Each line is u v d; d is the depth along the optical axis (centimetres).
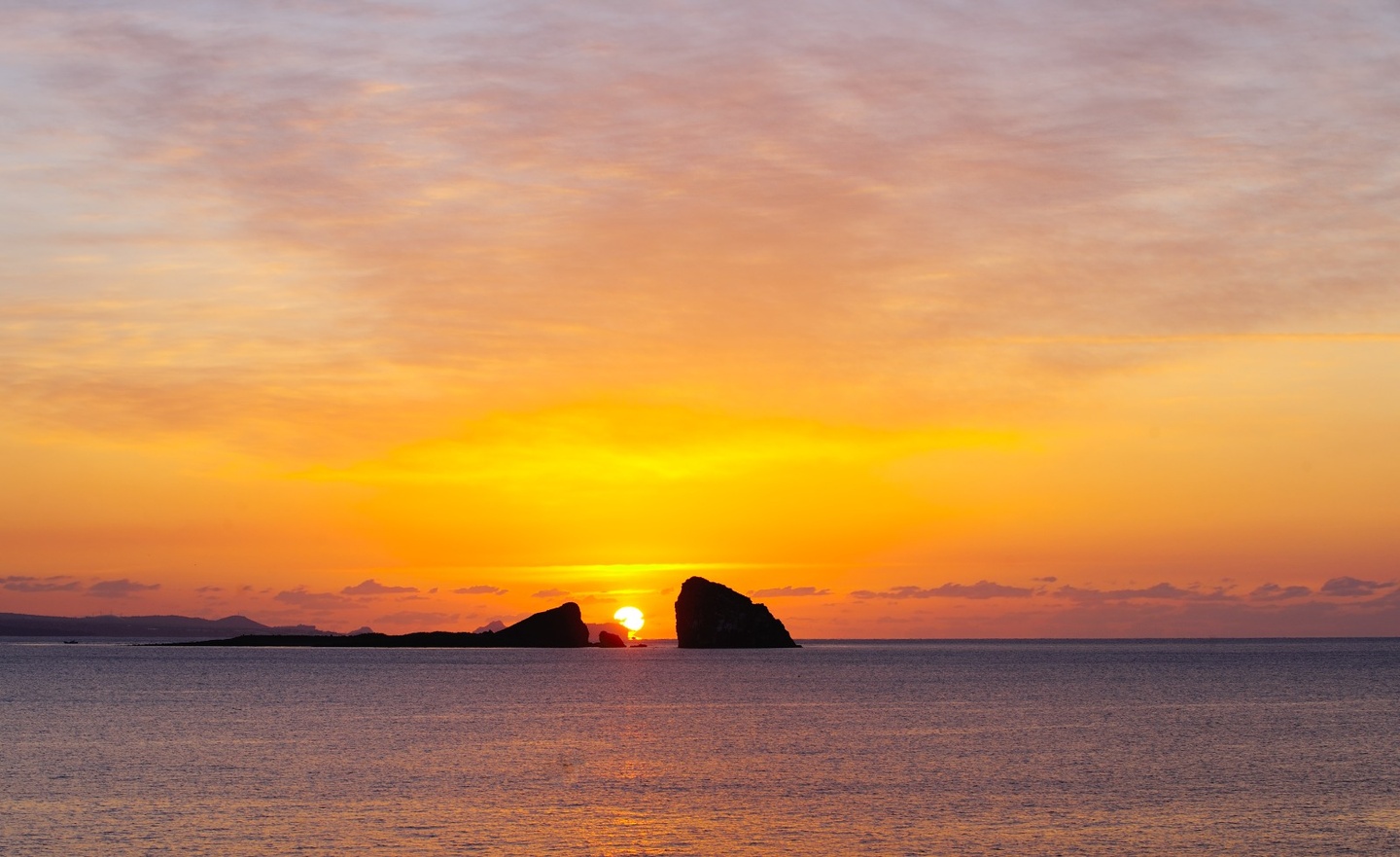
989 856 4716
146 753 7831
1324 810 5634
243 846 4838
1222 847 4862
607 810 5650
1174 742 8488
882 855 4731
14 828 5178
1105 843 4931
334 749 8106
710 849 4834
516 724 10112
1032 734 9069
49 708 11612
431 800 5928
